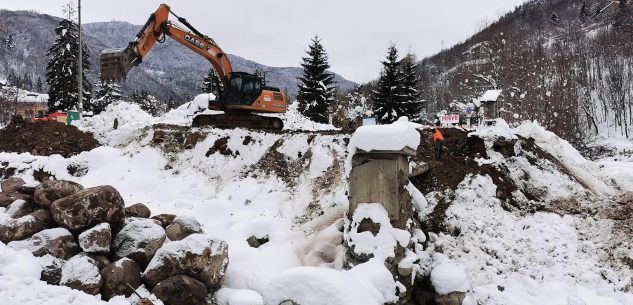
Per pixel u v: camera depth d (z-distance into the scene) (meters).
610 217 9.20
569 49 72.25
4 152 14.18
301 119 24.77
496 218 9.48
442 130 12.54
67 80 35.28
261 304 7.57
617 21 79.69
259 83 16.52
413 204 9.27
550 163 11.20
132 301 7.00
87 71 37.31
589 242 8.84
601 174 12.38
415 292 8.34
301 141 12.80
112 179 12.83
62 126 15.66
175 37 15.72
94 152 13.67
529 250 8.78
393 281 7.38
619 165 16.73
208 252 7.86
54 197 8.32
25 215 8.29
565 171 11.09
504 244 8.91
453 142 12.04
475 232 9.16
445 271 8.10
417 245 8.62
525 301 7.85
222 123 16.38
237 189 12.23
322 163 12.01
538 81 52.34
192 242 7.81
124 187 12.51
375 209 8.06
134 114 20.81
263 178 12.52
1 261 6.64
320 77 37.69
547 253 8.70
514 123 36.91
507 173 10.70
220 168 13.20
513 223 9.43
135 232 8.12
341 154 11.96
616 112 51.38
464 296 7.89
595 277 8.15
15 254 6.86
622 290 7.96
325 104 37.34
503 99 40.47
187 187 12.60
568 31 90.00
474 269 8.46
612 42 66.38
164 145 14.10
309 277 6.69
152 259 7.68
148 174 13.16
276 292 6.88
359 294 6.62
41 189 8.32
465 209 9.68
